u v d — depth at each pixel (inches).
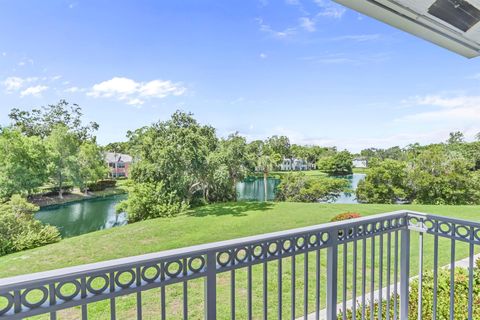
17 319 37.3
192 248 52.1
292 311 64.0
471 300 74.0
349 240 73.3
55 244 273.9
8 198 291.7
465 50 95.3
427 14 73.5
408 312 87.9
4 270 204.4
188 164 563.2
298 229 65.6
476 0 66.6
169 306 134.1
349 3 70.4
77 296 41.4
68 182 396.2
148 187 498.6
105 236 309.0
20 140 341.4
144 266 46.8
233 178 641.6
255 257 58.5
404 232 85.6
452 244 76.8
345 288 73.9
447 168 589.6
